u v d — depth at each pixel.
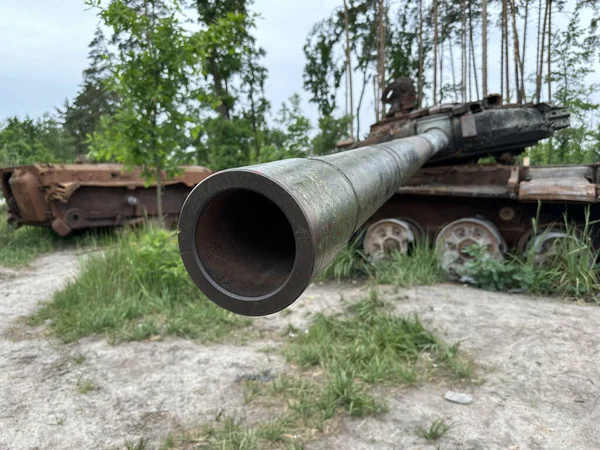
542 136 7.19
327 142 21.52
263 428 3.35
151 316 5.68
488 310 5.45
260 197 1.60
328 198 1.24
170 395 3.91
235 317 5.73
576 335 4.60
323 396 3.72
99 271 6.75
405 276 6.89
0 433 3.39
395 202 8.23
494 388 3.80
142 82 7.20
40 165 10.84
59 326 5.45
